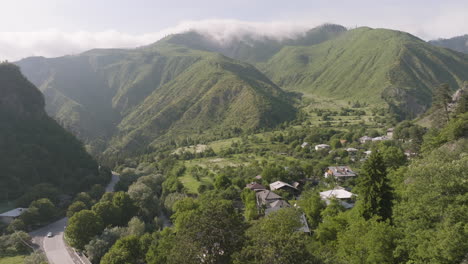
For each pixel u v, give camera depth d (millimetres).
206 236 31969
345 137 169750
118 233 73000
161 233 64438
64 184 130000
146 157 194500
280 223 41000
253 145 182125
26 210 92188
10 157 127625
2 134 135250
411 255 29406
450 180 29172
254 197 81438
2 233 85438
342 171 106562
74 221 73625
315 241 44062
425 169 32281
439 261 26266
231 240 32344
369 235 33062
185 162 165125
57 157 144625
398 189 48000
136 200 96125
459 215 26953
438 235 26250
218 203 36531
